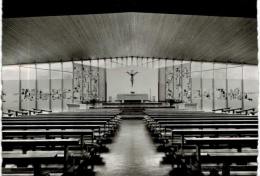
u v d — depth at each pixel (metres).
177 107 20.61
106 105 21.14
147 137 9.91
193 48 16.84
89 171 5.25
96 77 22.80
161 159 6.33
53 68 20.28
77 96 20.80
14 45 13.90
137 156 6.68
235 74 19.30
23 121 7.74
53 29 12.62
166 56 20.25
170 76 22.30
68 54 18.25
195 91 20.73
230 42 14.36
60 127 5.78
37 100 20.00
